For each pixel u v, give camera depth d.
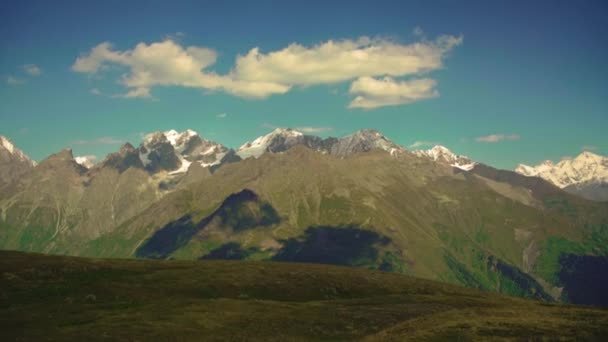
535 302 141.50
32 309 90.75
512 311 106.25
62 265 123.50
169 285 116.56
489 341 74.88
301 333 85.19
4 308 91.50
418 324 88.94
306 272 148.25
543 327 83.81
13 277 109.00
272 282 132.00
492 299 141.88
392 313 102.25
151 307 95.25
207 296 113.06
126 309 93.56
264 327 86.50
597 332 80.81
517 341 75.31
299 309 101.94
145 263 141.62
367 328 90.75
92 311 90.81
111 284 111.50
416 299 122.25
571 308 124.06
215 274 131.88
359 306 109.50
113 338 74.69
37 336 74.62
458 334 79.06
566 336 78.25
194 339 77.62
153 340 75.62
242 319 90.25
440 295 139.12
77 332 76.69
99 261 136.88
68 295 101.25
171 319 86.44
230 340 78.50
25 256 130.75
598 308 132.12
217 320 88.31
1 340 72.56
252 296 118.62
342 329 89.25
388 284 147.38
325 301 117.00
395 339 77.38
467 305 119.06
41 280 109.69
